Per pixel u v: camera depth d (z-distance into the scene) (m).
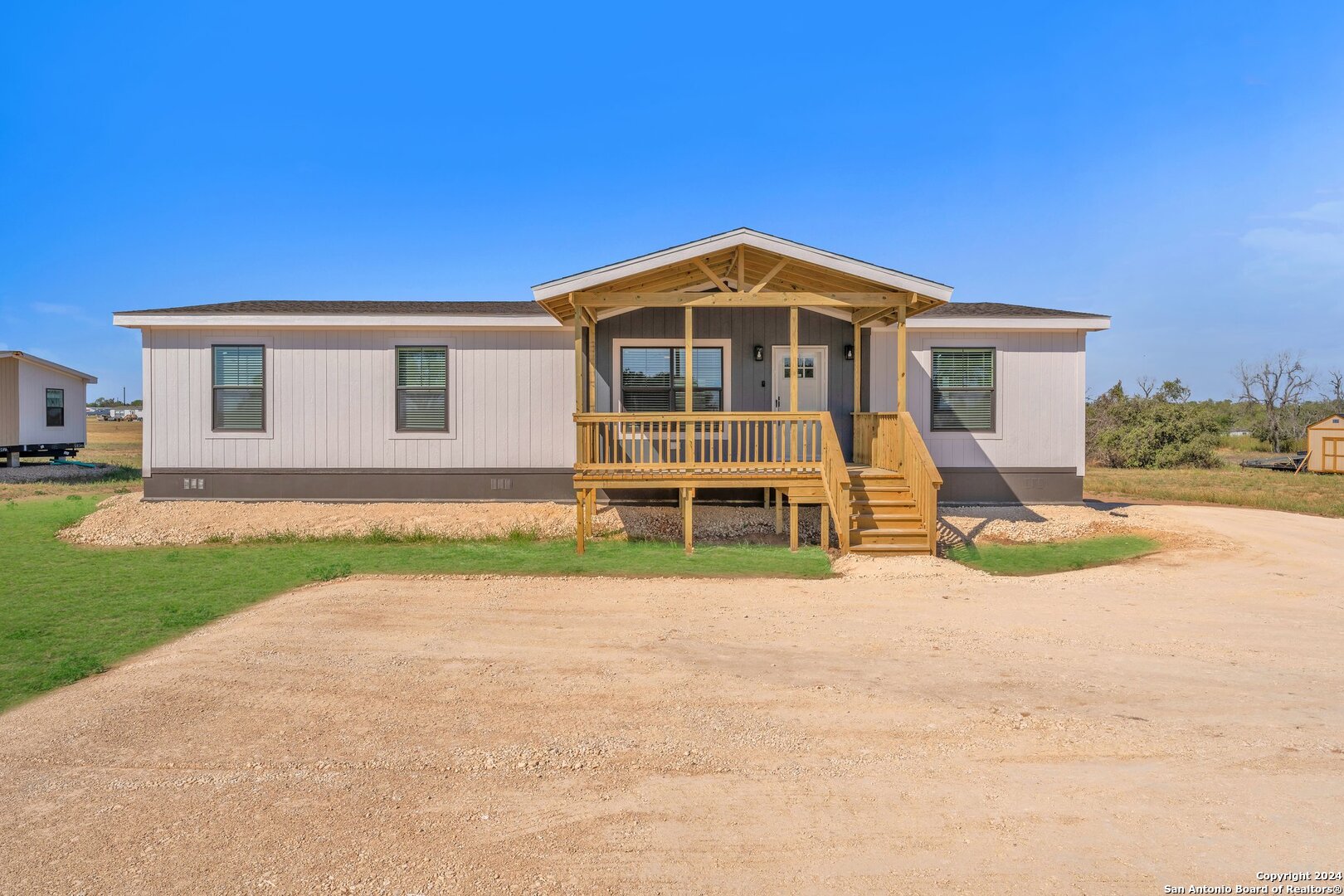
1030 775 4.03
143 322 13.84
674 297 11.24
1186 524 13.28
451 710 5.00
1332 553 11.00
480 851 3.34
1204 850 3.29
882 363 14.16
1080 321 13.95
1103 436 32.97
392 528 12.45
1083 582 9.08
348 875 3.15
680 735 4.59
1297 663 5.93
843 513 10.34
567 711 4.98
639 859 3.27
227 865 3.23
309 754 4.34
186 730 4.67
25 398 26.08
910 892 3.01
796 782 3.98
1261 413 46.41
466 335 14.28
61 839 3.44
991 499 14.26
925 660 6.02
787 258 11.14
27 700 5.16
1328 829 3.46
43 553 10.88
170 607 7.68
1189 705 5.03
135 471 24.72
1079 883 3.06
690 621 7.23
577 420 11.17
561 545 11.55
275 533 12.16
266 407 14.21
